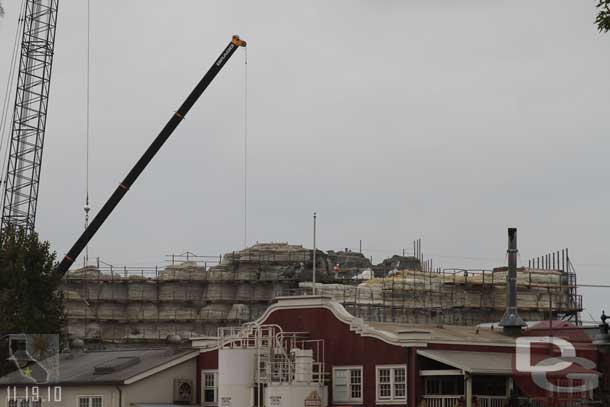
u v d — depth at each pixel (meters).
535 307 168.00
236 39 150.88
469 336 92.00
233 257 194.00
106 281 193.38
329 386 89.38
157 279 194.00
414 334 84.06
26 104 160.75
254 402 91.00
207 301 191.88
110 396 96.19
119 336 191.25
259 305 190.25
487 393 86.62
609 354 84.69
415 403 83.06
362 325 87.88
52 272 129.88
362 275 187.25
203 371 99.50
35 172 160.25
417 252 191.00
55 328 125.94
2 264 127.25
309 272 189.12
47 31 161.62
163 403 97.88
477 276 170.12
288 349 92.88
